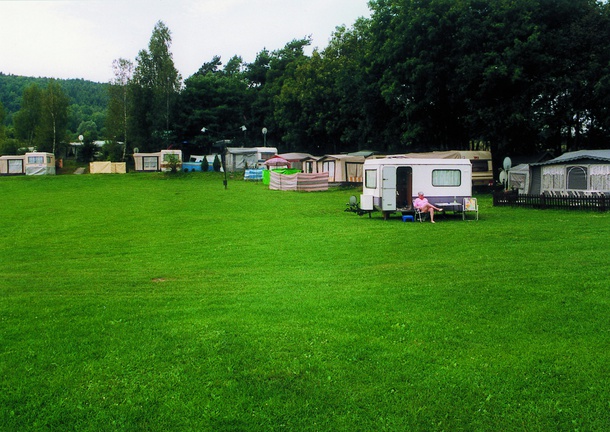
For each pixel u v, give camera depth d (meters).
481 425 5.34
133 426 5.36
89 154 74.75
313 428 5.31
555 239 16.12
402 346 7.14
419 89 39.31
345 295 9.92
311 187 40.78
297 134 66.06
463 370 6.39
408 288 10.33
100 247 18.88
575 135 41.81
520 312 8.46
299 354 6.91
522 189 32.62
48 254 17.66
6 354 7.05
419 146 46.22
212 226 23.69
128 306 9.46
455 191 23.55
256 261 14.78
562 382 6.05
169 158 57.31
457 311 8.64
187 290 10.91
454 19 37.09
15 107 167.50
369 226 21.39
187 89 75.06
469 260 13.26
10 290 11.23
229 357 6.84
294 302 9.48
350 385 6.09
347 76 48.69
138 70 71.50
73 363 6.74
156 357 6.89
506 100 37.06
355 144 63.72
